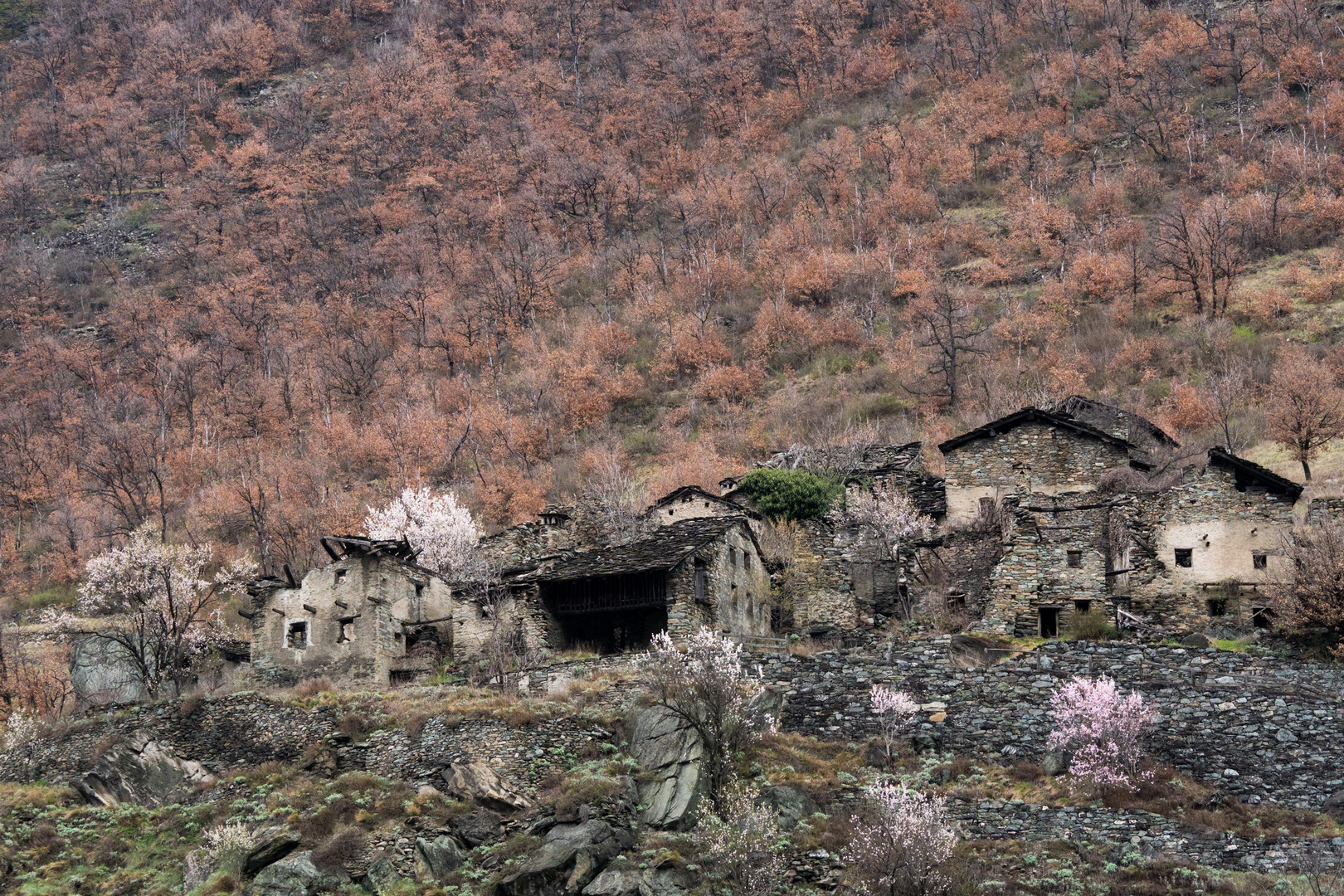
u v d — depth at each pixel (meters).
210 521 87.31
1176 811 33.53
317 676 47.53
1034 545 46.50
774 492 56.12
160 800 40.62
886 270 130.75
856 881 32.03
